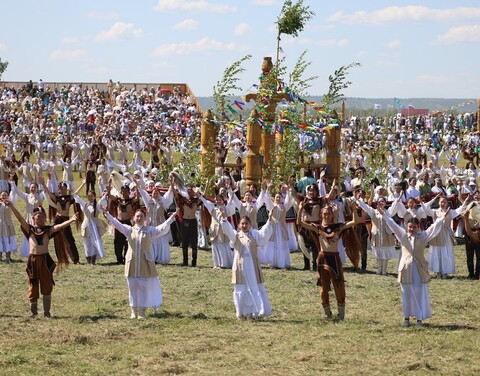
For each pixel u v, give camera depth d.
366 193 24.88
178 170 25.38
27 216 21.67
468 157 38.62
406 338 12.69
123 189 20.09
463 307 15.24
